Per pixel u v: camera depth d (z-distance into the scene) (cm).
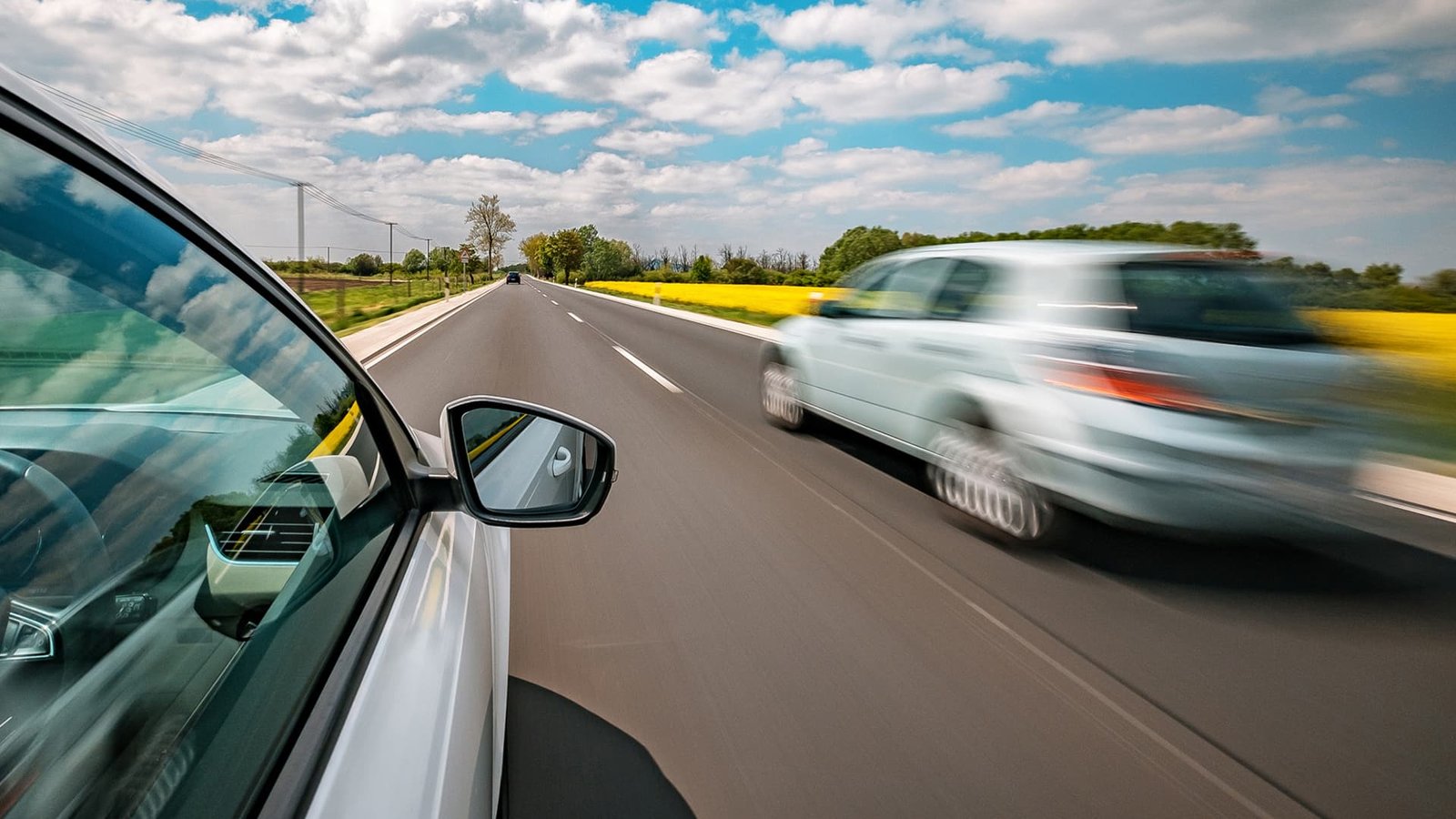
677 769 233
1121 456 383
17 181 74
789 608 355
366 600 115
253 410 110
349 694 94
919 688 286
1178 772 239
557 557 415
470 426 242
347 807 78
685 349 1628
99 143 88
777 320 2642
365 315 2464
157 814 65
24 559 71
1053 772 237
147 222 95
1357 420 387
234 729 78
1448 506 527
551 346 1633
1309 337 392
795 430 760
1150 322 393
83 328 82
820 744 249
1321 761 245
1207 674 298
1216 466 368
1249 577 396
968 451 476
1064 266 438
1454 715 271
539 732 251
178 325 98
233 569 96
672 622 338
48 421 78
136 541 83
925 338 523
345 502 127
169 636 81
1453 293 1931
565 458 298
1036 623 342
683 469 610
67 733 66
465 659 126
